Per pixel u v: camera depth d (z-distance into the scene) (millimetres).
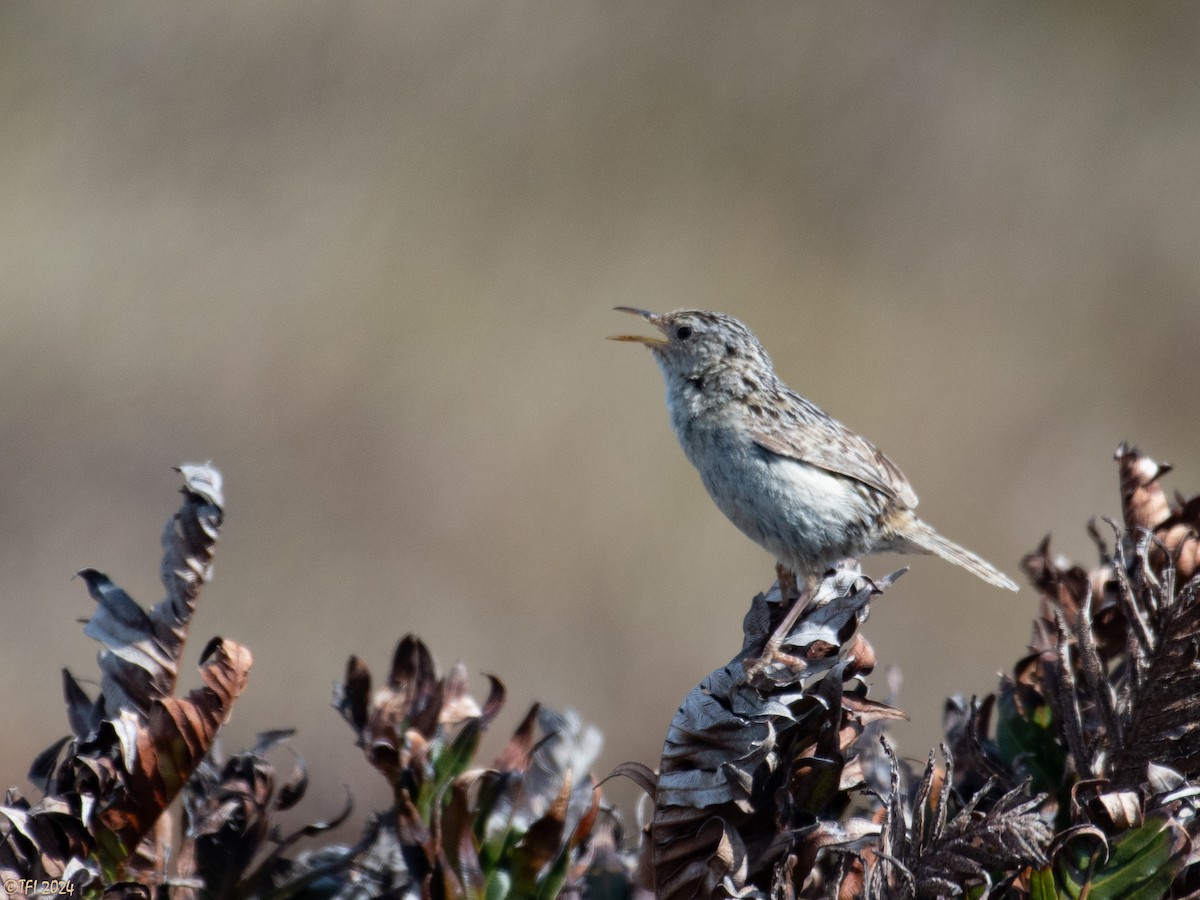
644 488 21562
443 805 5391
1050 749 5680
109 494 20781
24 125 24297
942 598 21281
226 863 5316
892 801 4875
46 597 18938
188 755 4926
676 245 24875
